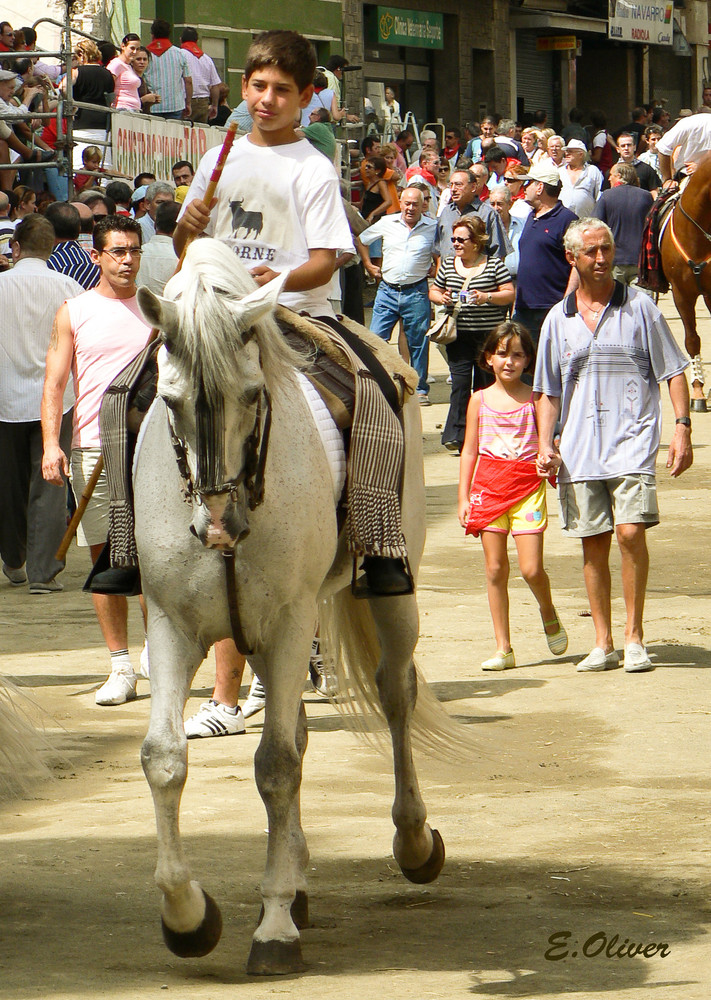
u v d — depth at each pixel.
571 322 13.10
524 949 7.17
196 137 30.89
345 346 8.09
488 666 13.54
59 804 9.89
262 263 8.30
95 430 13.21
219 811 9.59
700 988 6.57
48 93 28.38
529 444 13.58
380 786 10.18
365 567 8.05
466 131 53.81
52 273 17.67
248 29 49.84
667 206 26.34
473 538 20.08
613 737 11.22
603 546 13.36
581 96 71.25
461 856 8.59
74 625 16.20
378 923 7.59
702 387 28.59
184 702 7.03
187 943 6.81
